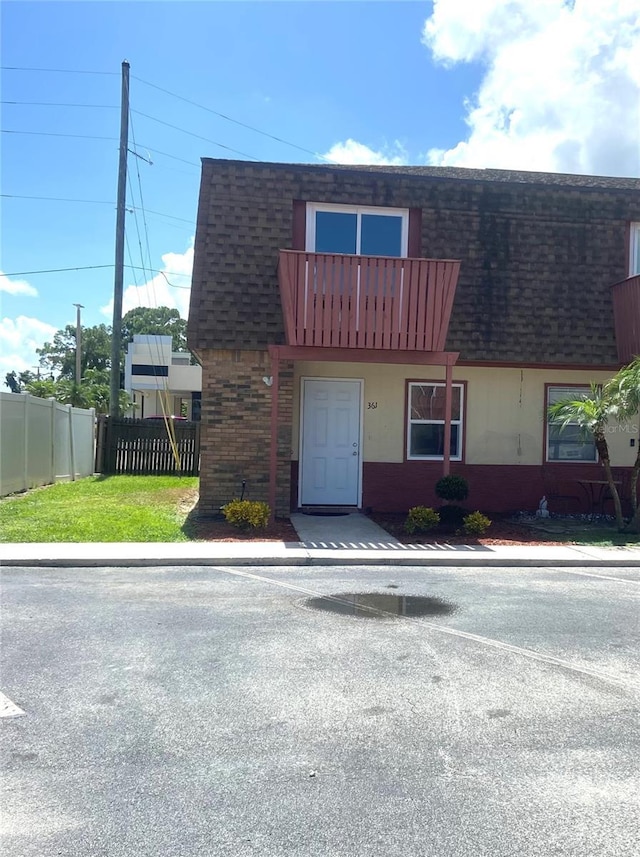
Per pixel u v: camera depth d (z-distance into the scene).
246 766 3.69
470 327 12.62
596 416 11.27
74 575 8.17
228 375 11.92
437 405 13.34
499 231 12.93
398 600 7.22
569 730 4.18
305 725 4.19
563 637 6.00
